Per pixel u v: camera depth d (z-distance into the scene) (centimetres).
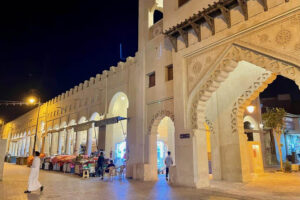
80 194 747
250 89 1055
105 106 1586
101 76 1708
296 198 672
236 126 1081
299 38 643
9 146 3728
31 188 768
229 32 822
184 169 918
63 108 2183
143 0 1380
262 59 726
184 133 939
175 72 1023
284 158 2262
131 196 716
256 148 1367
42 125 2588
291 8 666
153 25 1289
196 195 738
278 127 1566
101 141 1534
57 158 1670
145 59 1292
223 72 845
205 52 912
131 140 1282
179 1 1032
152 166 1144
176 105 994
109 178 1212
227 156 1095
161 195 734
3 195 716
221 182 1020
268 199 662
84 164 1282
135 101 1312
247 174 1052
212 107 1188
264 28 726
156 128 1194
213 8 842
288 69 662
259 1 748
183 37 984
